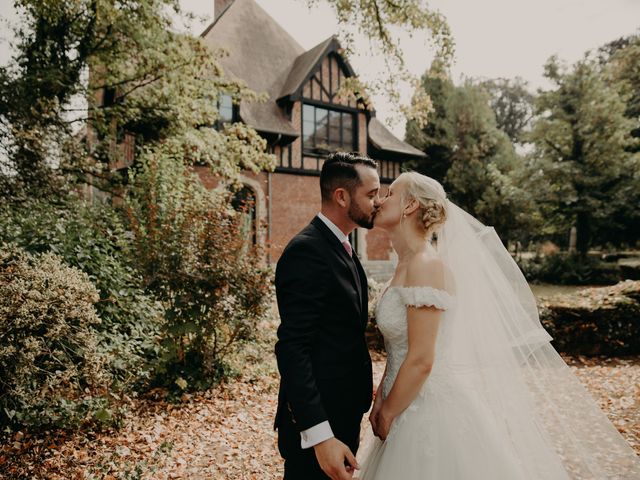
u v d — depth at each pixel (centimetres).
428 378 189
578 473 194
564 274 1739
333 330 172
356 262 196
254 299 503
